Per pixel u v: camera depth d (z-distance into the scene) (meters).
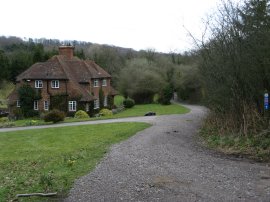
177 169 13.66
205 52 25.39
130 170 13.64
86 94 52.50
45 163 16.09
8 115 53.41
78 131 27.88
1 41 121.38
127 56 90.50
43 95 52.06
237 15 20.27
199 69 28.61
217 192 10.63
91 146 20.28
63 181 12.18
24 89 51.91
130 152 17.59
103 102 59.19
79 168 14.14
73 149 19.89
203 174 12.82
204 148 18.84
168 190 10.94
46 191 11.10
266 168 13.70
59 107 51.62
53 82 51.91
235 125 21.05
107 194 10.70
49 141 23.61
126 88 71.69
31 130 30.98
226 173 12.91
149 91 70.94
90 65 60.47
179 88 75.56
